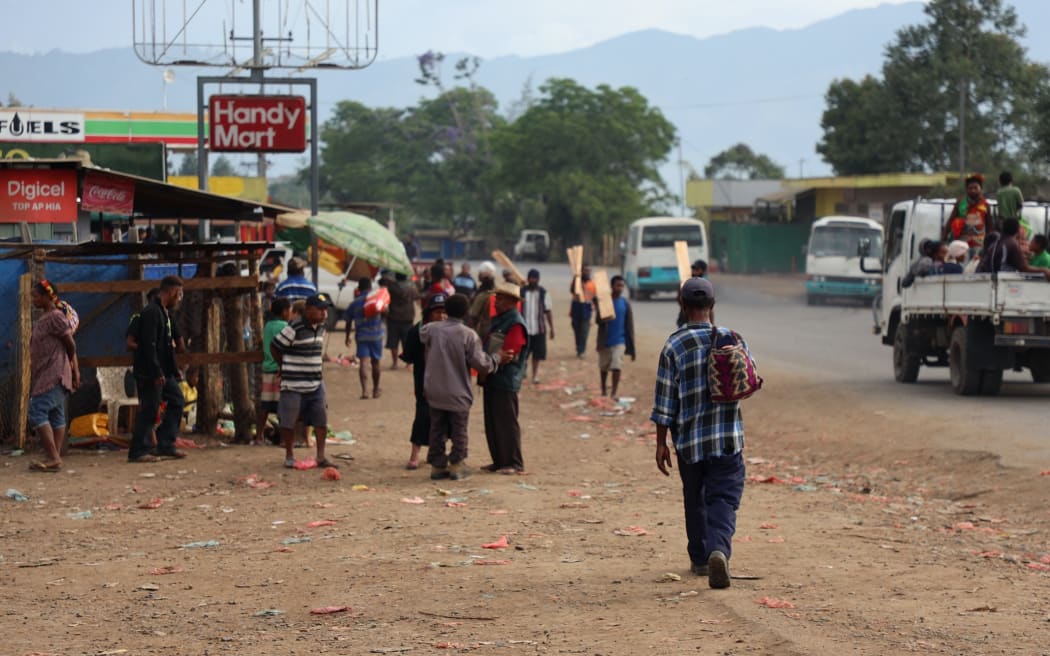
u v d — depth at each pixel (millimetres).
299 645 8219
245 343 20938
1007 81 95250
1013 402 23578
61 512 14438
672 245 63562
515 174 137125
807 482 17250
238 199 23172
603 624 8570
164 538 12906
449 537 12664
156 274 23359
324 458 17781
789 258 94250
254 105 32344
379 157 165375
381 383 28984
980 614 8797
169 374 18031
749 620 8508
